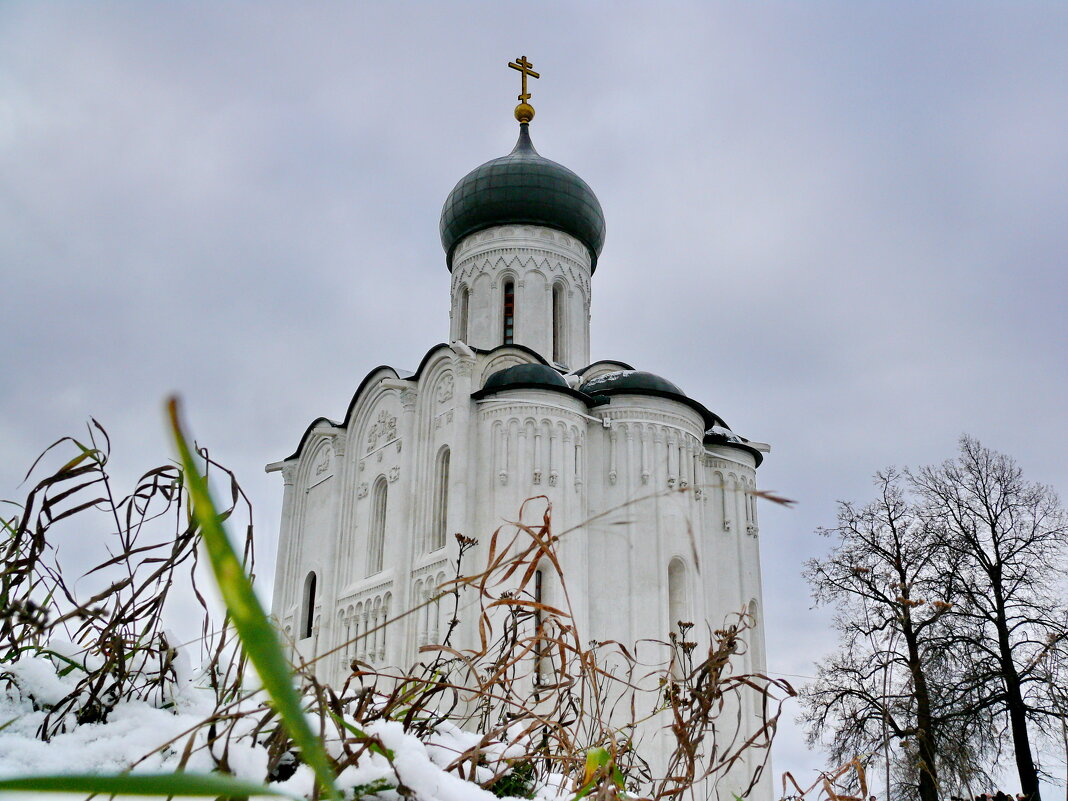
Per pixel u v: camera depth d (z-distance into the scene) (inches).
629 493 1280.8
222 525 39.8
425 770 94.0
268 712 99.0
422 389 1411.2
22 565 112.3
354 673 116.6
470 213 1690.5
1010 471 1221.7
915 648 977.5
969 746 956.0
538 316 1624.0
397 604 1295.5
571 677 114.9
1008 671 1056.8
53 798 77.0
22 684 114.4
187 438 40.1
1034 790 1018.1
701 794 1024.9
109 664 112.7
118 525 114.7
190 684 125.0
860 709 958.4
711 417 1402.6
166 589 115.6
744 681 111.4
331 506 1547.7
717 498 1391.5
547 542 97.7
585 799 101.9
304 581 1601.9
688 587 1251.8
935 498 1219.2
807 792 107.7
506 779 113.8
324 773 39.6
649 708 1103.6
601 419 1315.2
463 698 120.0
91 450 114.8
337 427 1598.2
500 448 1256.2
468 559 1204.5
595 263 1780.3
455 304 1712.6
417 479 1365.7
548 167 1699.1
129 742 99.3
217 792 41.1
